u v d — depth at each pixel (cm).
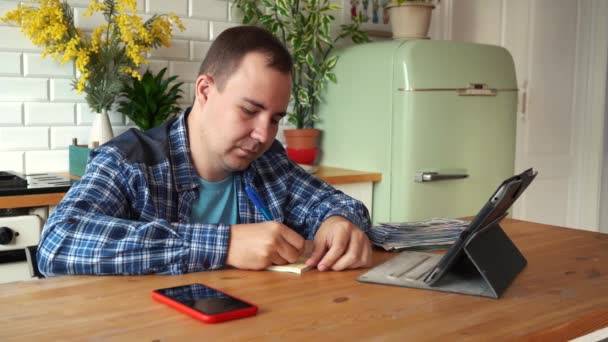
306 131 298
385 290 102
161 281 105
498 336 80
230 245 113
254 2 299
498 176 300
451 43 284
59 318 84
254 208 153
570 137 416
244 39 126
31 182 215
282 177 160
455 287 103
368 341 77
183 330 80
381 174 283
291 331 80
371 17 345
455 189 286
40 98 249
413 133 272
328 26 295
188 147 143
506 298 98
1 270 193
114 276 108
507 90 300
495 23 377
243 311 86
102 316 85
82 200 120
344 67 301
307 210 156
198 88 134
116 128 268
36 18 229
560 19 399
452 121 281
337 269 115
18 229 195
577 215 425
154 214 132
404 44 277
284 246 115
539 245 138
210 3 288
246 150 129
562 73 405
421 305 93
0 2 236
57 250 111
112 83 242
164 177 137
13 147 245
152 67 273
